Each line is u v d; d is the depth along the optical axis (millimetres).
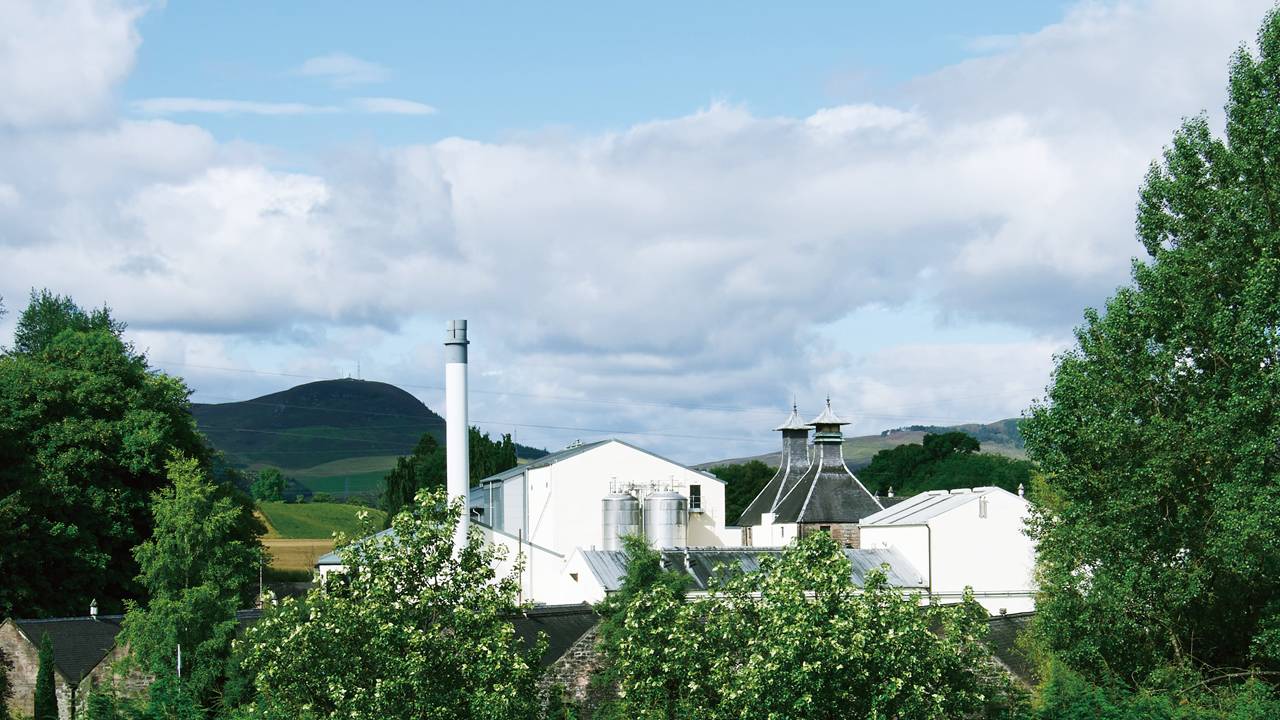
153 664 50219
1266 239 48031
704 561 77062
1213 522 48156
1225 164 50531
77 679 56281
